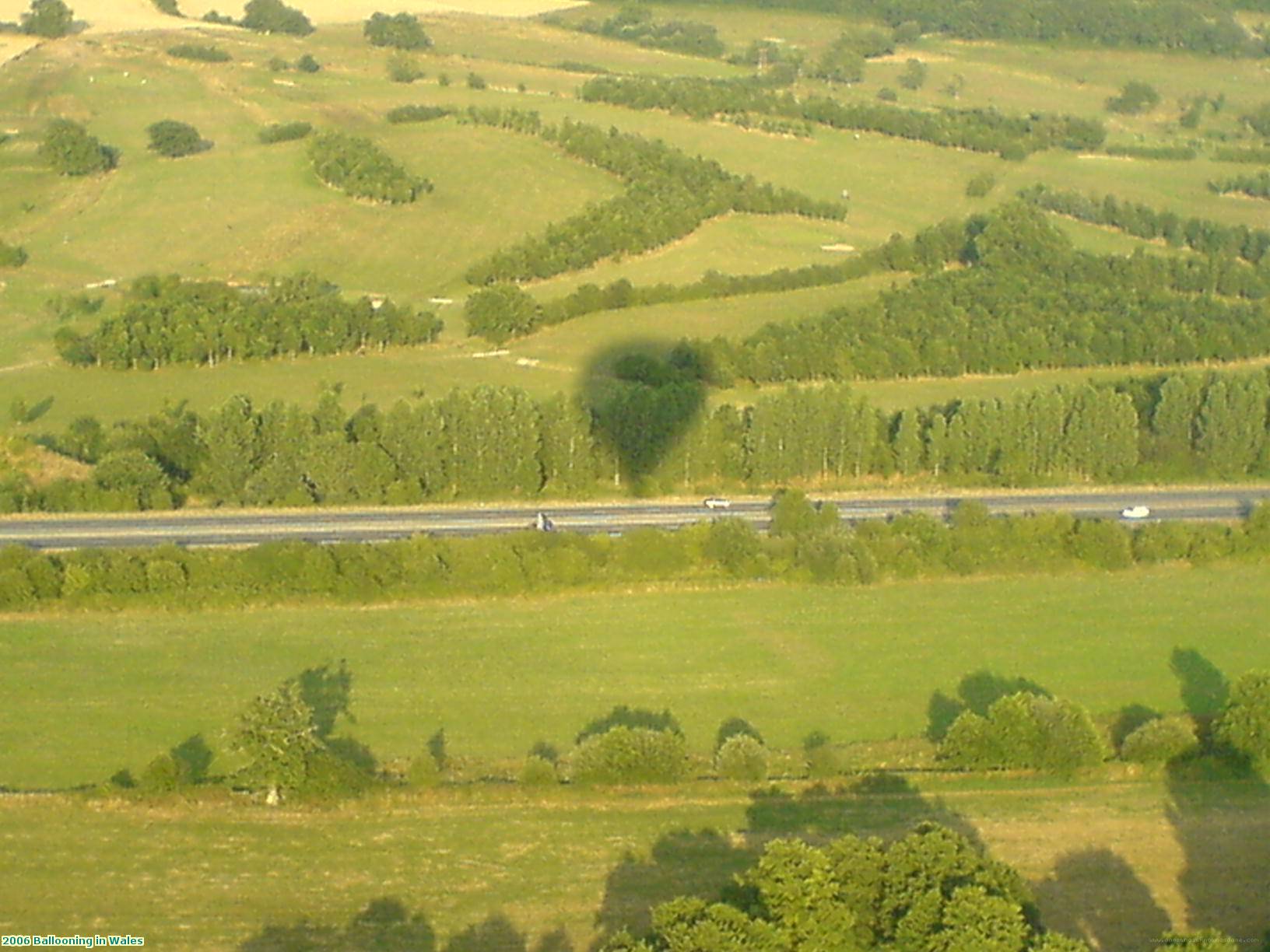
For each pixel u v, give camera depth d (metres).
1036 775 106.00
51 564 126.62
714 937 77.44
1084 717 106.81
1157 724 108.50
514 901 90.62
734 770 103.38
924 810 101.19
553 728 111.81
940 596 133.25
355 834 97.12
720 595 132.00
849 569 133.38
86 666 117.81
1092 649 125.25
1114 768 106.88
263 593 127.94
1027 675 121.12
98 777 104.19
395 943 86.69
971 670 121.50
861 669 121.06
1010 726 105.88
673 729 111.88
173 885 91.62
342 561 129.38
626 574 133.25
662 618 127.94
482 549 131.50
